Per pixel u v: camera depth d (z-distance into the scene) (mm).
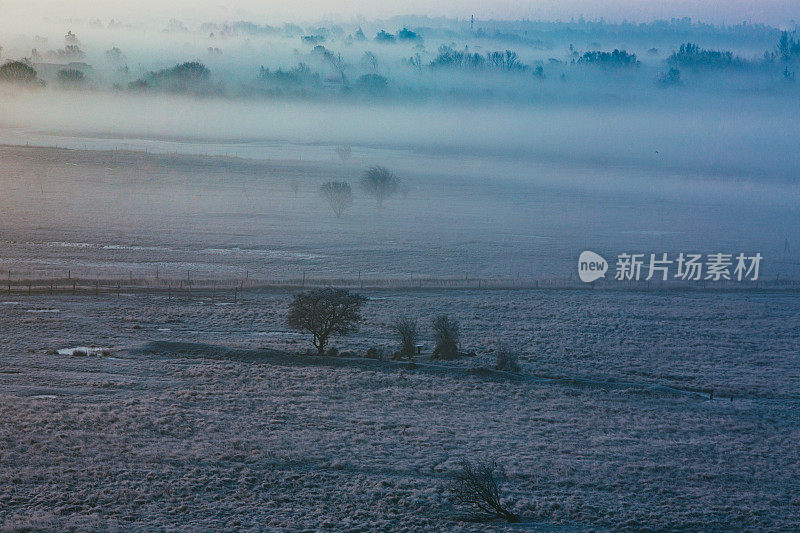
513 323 66188
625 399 49000
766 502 34781
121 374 48844
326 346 57031
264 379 49188
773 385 53188
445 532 30375
